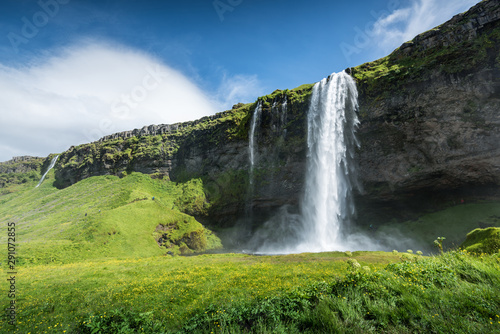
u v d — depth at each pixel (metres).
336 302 5.98
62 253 38.50
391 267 8.73
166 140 100.94
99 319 7.53
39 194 109.31
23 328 9.98
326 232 52.66
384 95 45.16
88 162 109.00
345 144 50.94
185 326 7.05
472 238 13.70
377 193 50.16
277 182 61.78
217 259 28.05
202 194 75.81
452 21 44.00
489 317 4.68
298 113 59.81
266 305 6.59
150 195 77.62
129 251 46.91
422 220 47.84
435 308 5.19
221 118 92.50
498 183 40.31
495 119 35.72
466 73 37.59
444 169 42.22
